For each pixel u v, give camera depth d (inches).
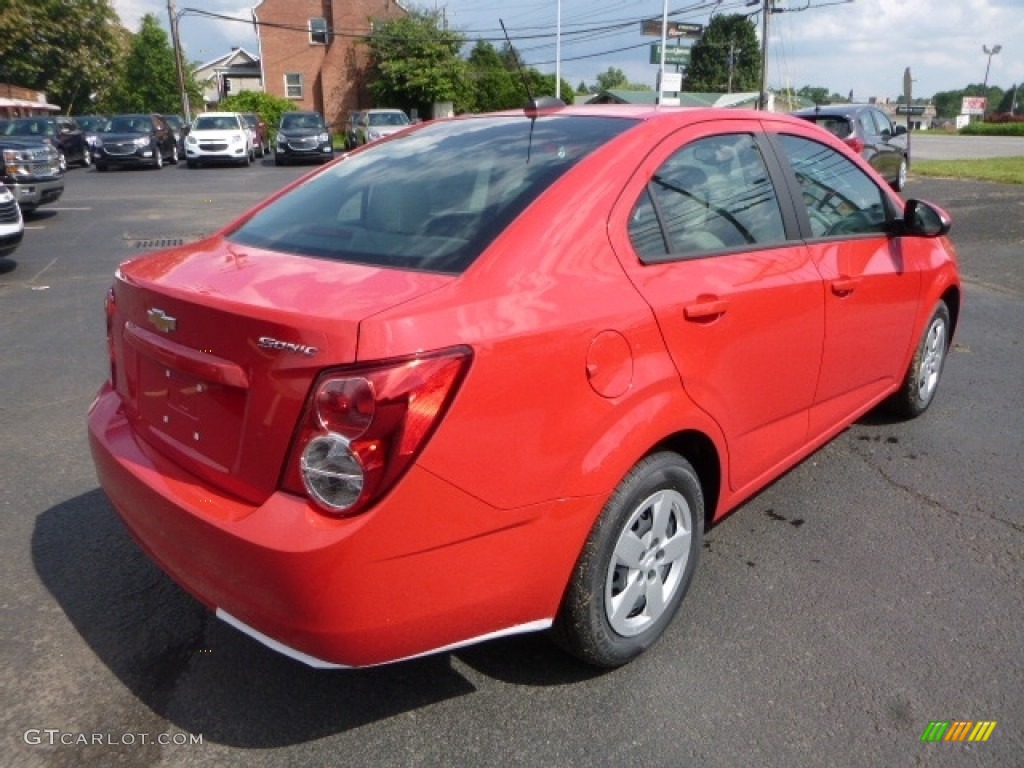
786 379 129.8
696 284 110.0
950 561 136.2
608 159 108.6
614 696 105.3
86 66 1953.7
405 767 94.3
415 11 1652.3
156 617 121.4
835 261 140.1
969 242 438.3
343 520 81.1
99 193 745.0
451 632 90.1
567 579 98.1
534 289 93.3
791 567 134.2
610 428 97.1
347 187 124.0
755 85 3011.8
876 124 608.1
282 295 89.7
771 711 102.7
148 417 104.7
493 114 138.6
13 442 183.9
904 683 107.6
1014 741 98.1
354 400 79.2
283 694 106.0
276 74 1769.2
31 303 320.2
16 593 126.6
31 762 94.3
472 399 84.1
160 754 96.0
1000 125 2122.3
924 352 185.8
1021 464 172.9
